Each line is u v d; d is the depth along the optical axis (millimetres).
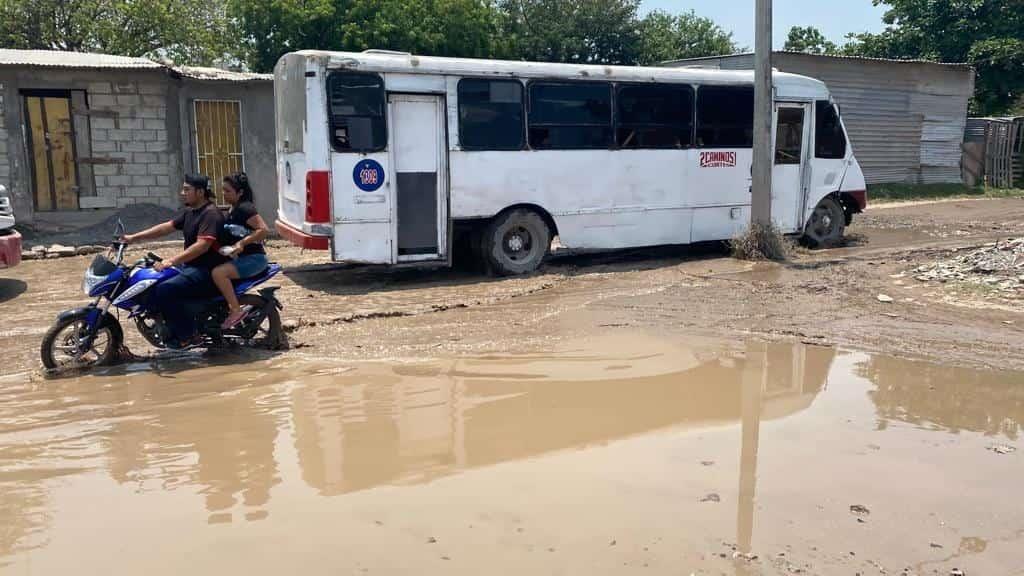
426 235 10320
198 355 6832
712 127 12125
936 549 3467
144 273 6582
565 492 3994
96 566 3264
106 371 6371
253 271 6914
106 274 6520
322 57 9539
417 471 4281
